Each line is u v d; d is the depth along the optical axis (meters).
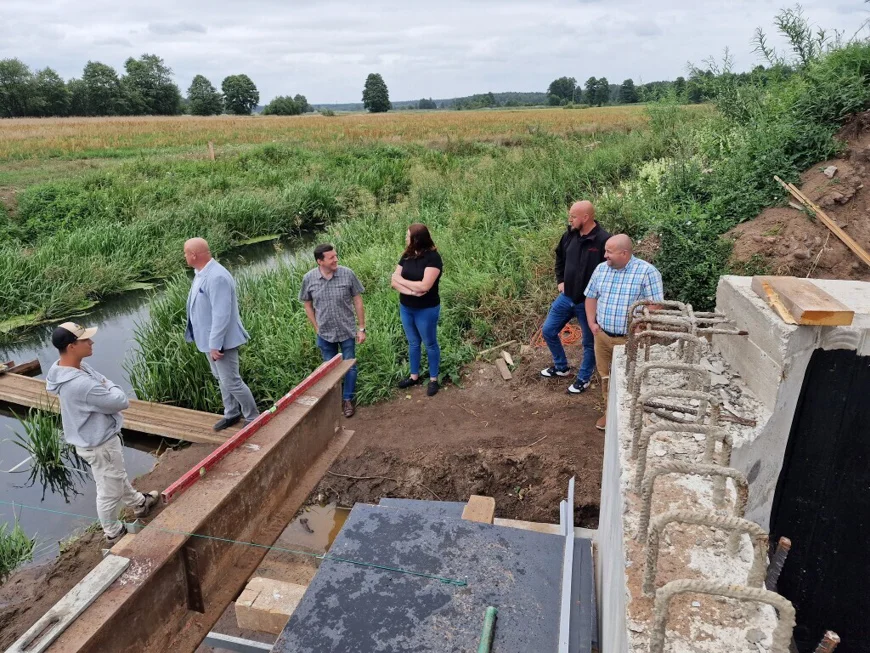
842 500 2.95
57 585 4.21
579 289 5.29
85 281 10.88
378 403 6.27
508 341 7.01
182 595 2.79
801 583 3.21
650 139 12.45
